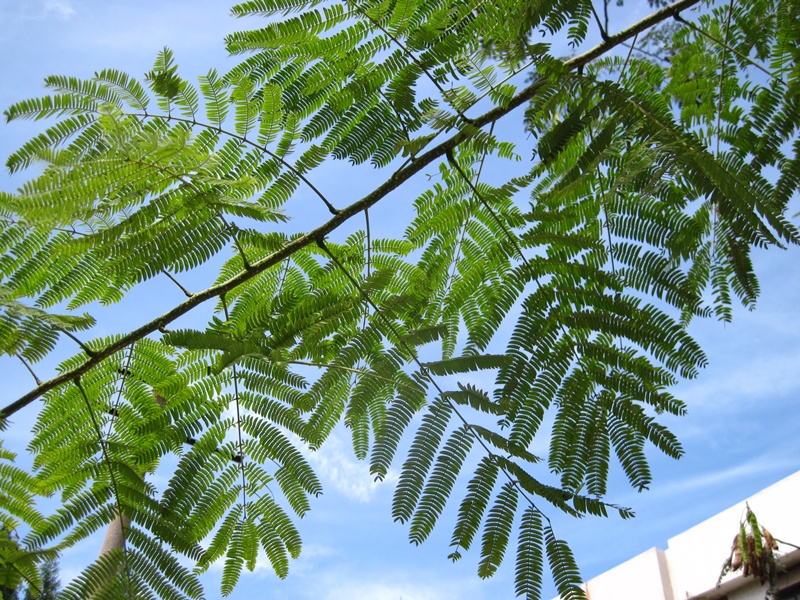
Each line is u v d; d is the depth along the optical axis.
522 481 3.75
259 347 3.90
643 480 4.11
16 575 4.43
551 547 3.68
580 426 4.16
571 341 4.27
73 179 3.48
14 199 3.41
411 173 4.39
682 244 4.38
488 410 3.78
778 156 4.12
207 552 4.58
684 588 13.10
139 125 3.58
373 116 4.24
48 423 4.58
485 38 3.95
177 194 3.82
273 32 3.94
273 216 3.78
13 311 3.65
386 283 4.41
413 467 3.69
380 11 3.96
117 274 3.89
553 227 4.63
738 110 4.44
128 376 4.74
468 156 4.77
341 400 4.38
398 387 3.90
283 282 4.98
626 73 4.41
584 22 3.87
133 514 4.48
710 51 4.77
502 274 4.64
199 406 4.46
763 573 9.48
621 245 4.46
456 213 4.81
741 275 4.39
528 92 4.12
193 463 4.52
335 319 4.23
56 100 3.60
